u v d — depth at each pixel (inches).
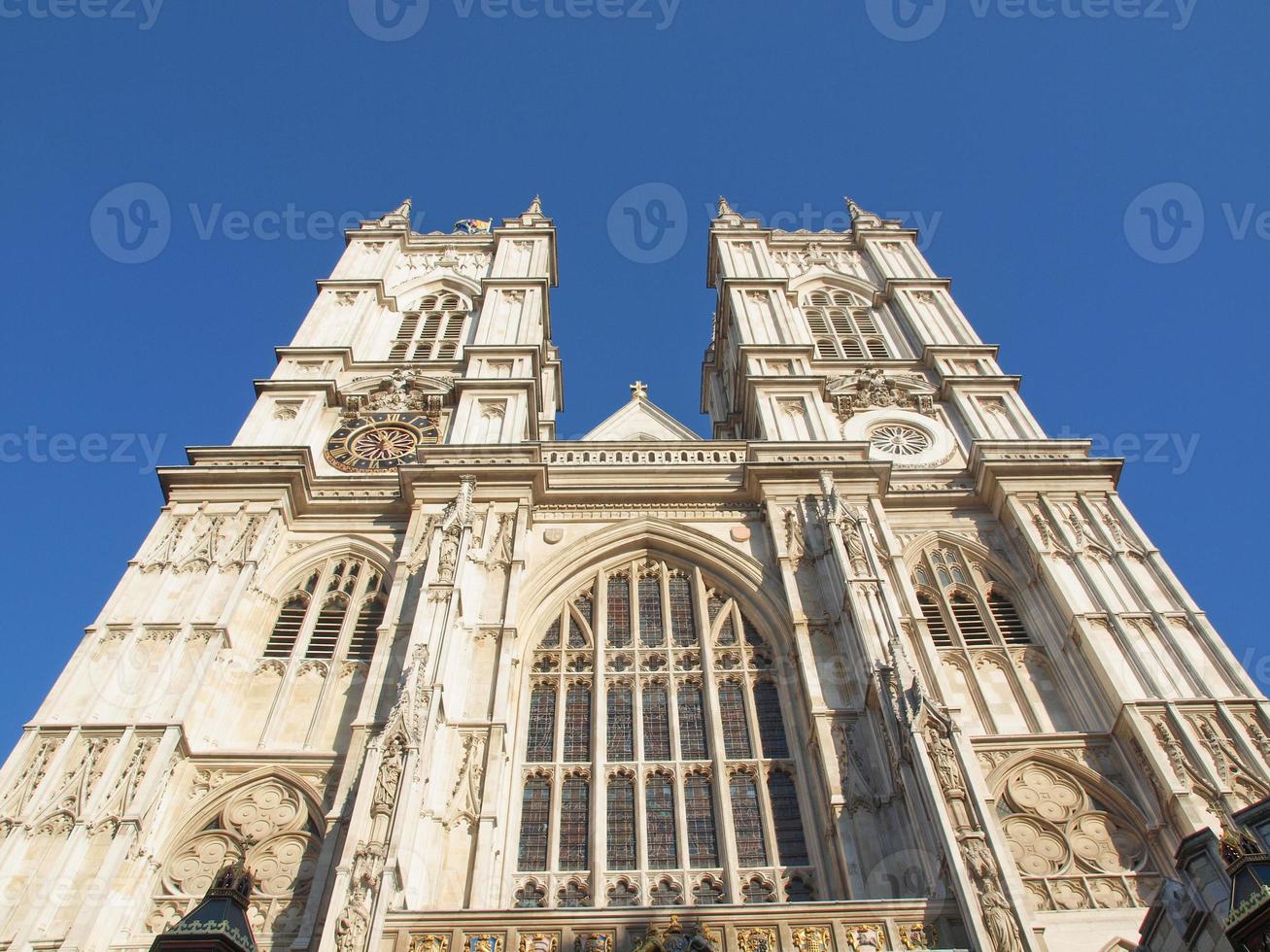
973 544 1505.9
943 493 1571.1
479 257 2359.7
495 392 1782.7
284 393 1798.7
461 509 1416.1
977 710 1278.3
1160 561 1392.7
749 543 1476.4
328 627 1387.8
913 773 1012.5
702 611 1403.8
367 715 1167.0
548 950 857.5
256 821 1123.9
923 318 2106.3
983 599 1433.3
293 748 1206.3
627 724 1267.2
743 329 2044.8
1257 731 1156.5
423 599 1262.3
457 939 865.5
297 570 1453.0
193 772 1163.3
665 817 1159.0
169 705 1182.3
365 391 1836.9
